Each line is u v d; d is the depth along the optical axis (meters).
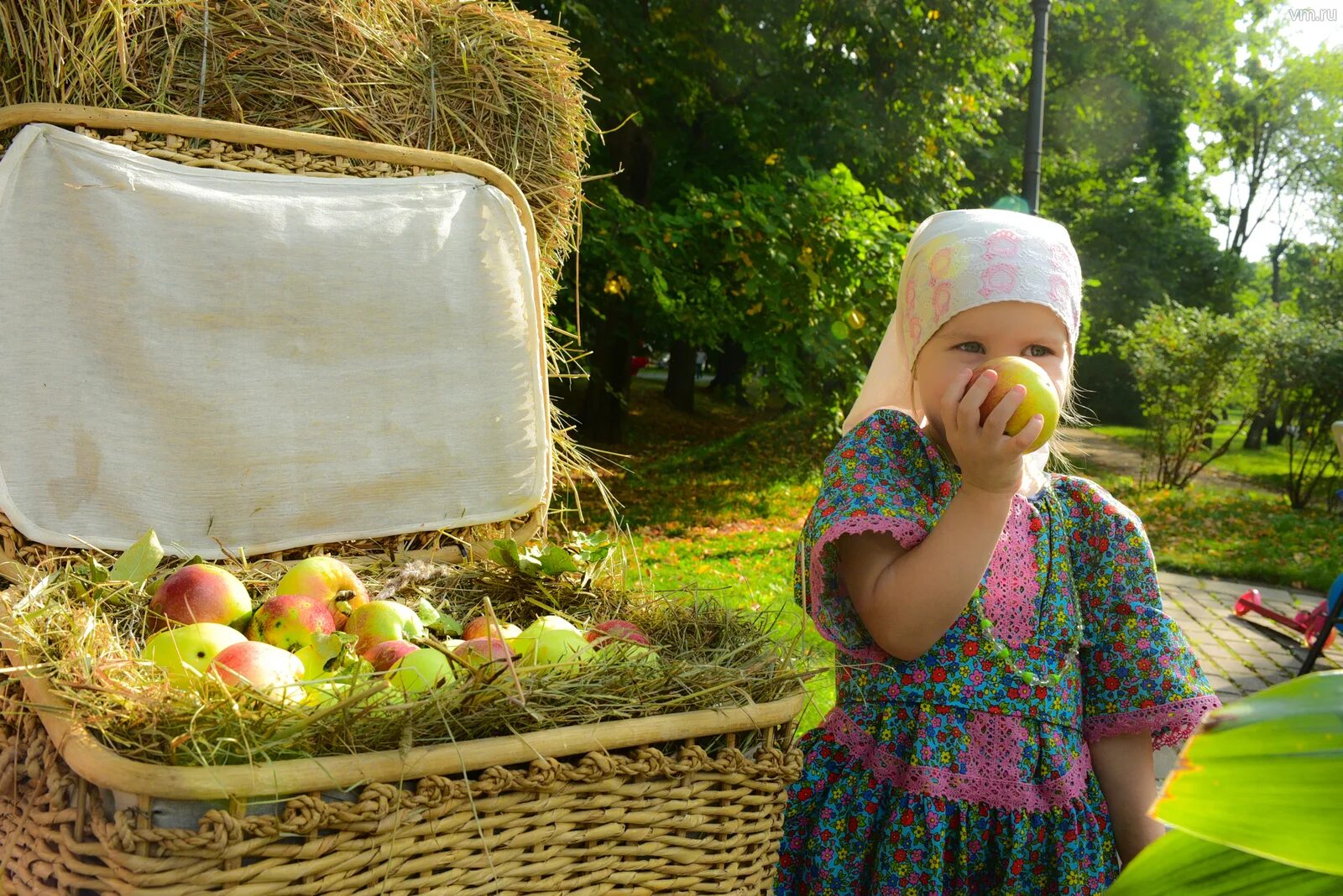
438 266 1.93
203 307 1.71
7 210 1.56
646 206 9.62
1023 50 11.56
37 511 1.62
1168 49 17.86
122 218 1.63
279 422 1.80
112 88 1.65
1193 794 0.48
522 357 2.06
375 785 1.03
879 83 10.35
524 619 1.86
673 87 9.86
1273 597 7.38
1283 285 33.34
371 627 1.51
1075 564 1.48
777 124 10.16
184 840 0.94
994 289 1.32
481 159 2.05
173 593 1.48
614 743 1.16
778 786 1.28
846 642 1.36
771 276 7.63
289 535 1.86
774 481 10.90
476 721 1.15
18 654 1.21
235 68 1.79
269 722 1.06
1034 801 1.33
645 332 10.83
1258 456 18.11
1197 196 24.20
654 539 7.73
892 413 1.44
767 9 9.90
